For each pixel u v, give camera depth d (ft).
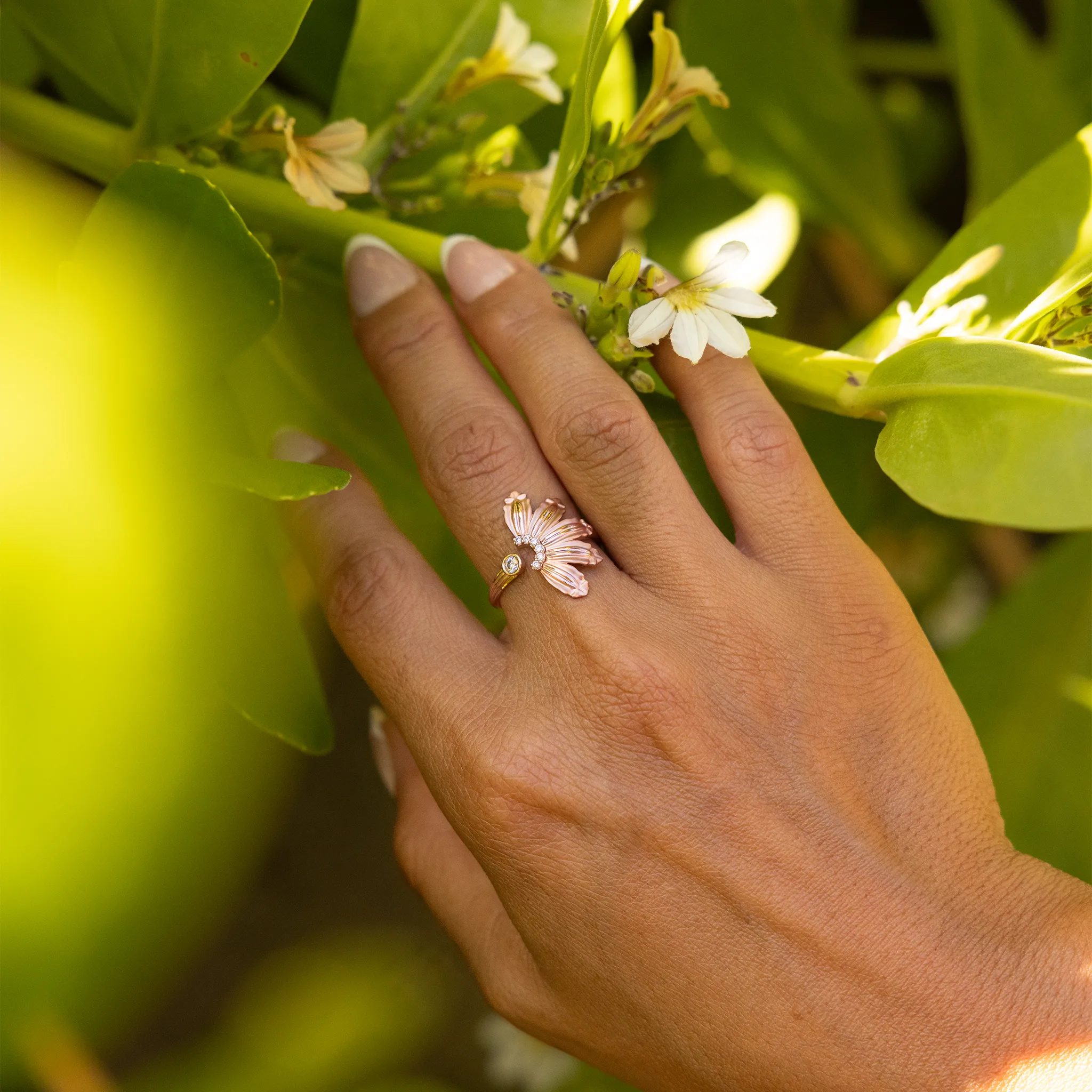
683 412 1.56
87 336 1.37
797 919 1.45
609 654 1.46
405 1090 1.50
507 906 1.49
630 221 1.98
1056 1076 1.40
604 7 1.44
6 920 1.07
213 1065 1.45
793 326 2.38
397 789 1.61
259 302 1.41
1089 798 1.86
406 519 1.72
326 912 2.40
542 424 1.49
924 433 1.44
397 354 1.52
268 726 1.49
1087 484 1.40
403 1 1.55
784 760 1.47
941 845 1.47
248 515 1.47
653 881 1.46
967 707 1.88
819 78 1.90
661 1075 1.48
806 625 1.49
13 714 1.04
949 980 1.43
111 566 1.15
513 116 1.61
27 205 1.42
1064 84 1.96
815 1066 1.44
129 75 1.51
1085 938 1.43
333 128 1.53
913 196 2.28
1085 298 1.47
